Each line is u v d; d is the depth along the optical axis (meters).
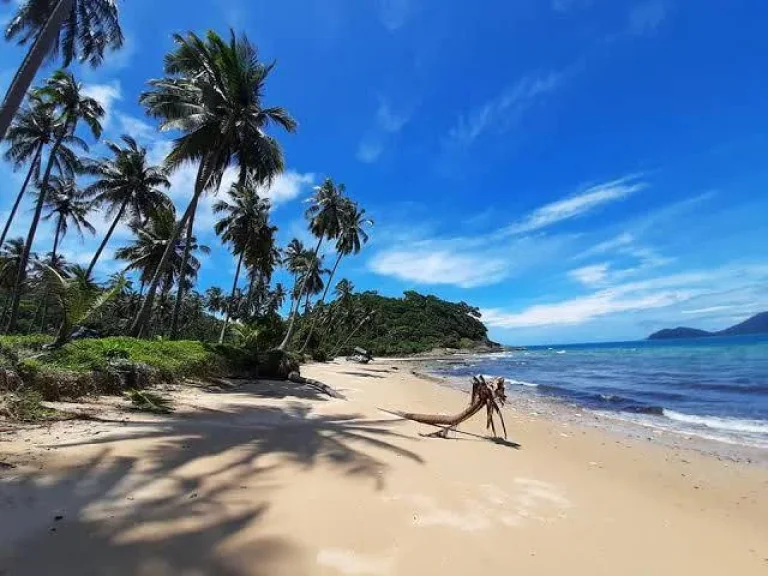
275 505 4.68
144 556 3.46
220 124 20.16
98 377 10.06
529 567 3.96
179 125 19.19
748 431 11.98
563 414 15.09
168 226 31.22
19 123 29.27
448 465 7.07
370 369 41.06
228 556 3.61
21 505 4.07
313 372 30.27
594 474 7.53
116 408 8.94
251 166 22.14
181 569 3.35
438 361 70.44
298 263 53.53
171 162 20.36
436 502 5.29
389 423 10.66
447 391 22.48
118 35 16.64
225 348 18.97
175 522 4.07
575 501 5.89
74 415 7.78
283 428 8.70
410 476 6.19
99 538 3.65
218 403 11.38
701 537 5.08
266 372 19.61
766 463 8.70
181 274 23.48
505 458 8.04
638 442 10.56
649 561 4.35
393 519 4.67
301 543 3.95
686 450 9.82
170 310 56.81
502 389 10.35
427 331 116.12
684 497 6.62
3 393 7.66
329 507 4.79
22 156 30.12
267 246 36.41
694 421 13.62
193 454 6.17
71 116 28.03
